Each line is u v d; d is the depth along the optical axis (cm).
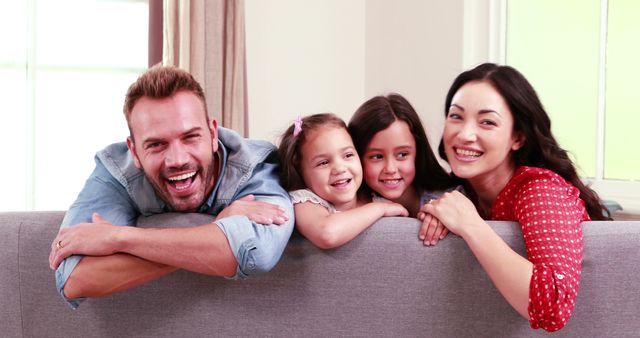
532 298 139
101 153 169
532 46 338
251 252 145
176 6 354
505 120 175
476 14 346
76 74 375
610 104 310
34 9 364
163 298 161
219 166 169
